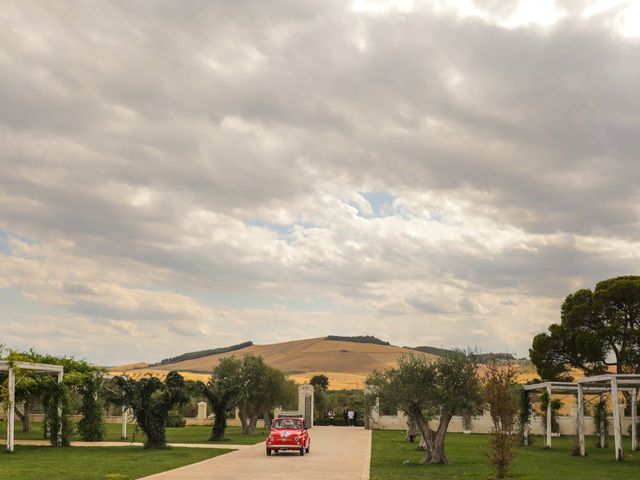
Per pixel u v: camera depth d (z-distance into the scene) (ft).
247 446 134.21
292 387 203.21
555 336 214.90
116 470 85.25
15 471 83.25
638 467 97.66
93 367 163.02
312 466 92.94
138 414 126.82
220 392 152.66
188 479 75.97
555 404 148.87
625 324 204.85
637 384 125.49
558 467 96.89
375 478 78.54
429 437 103.30
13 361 118.83
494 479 80.38
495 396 84.74
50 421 132.36
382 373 112.98
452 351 106.42
